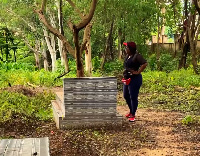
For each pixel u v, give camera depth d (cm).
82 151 632
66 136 708
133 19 1942
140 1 1888
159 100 1174
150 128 789
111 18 2072
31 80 1547
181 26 2248
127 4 1838
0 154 351
